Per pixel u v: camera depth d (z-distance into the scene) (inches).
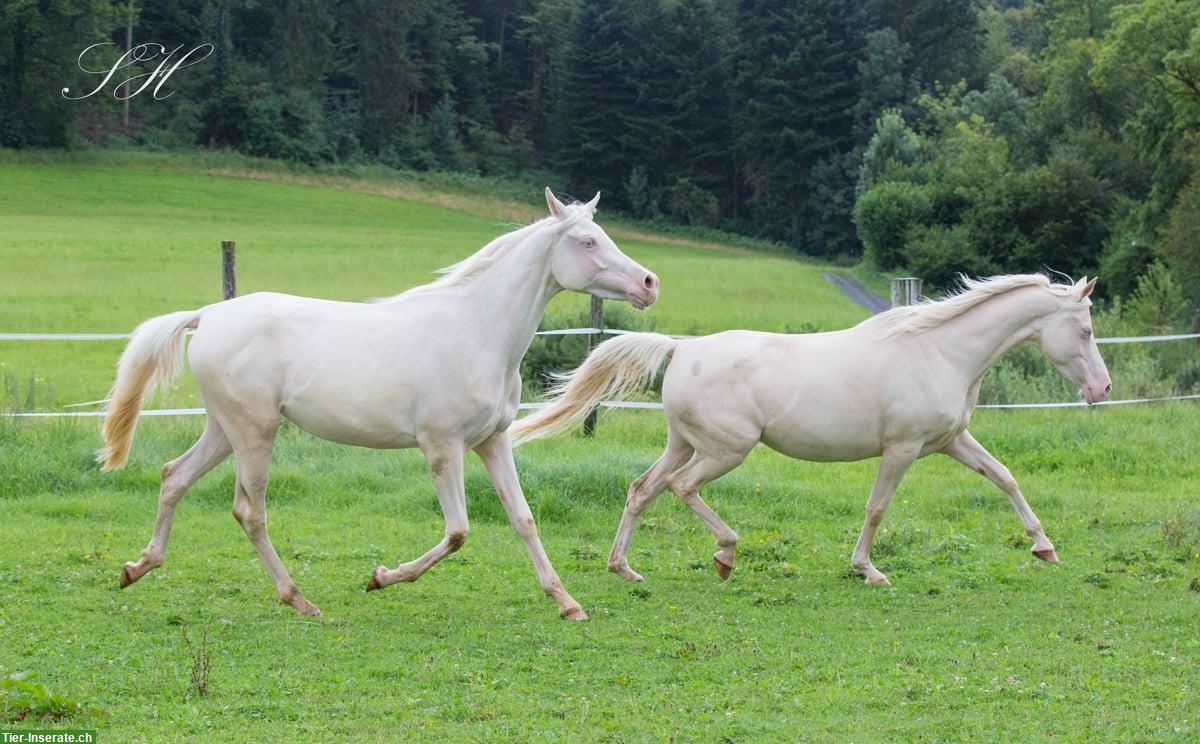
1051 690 233.9
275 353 285.6
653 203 3398.1
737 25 3540.8
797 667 249.9
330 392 283.0
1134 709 223.3
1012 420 588.1
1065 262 2102.6
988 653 261.0
